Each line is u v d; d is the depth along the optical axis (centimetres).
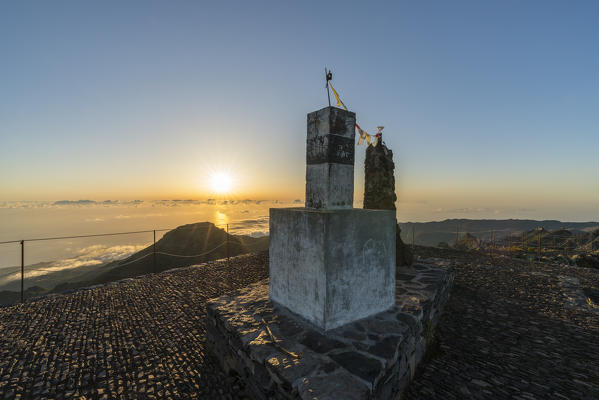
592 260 940
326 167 358
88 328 472
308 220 341
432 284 514
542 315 496
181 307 567
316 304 333
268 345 303
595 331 433
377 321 352
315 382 241
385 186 669
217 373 354
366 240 359
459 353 382
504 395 296
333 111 358
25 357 382
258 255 1079
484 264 891
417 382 329
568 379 319
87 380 335
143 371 356
